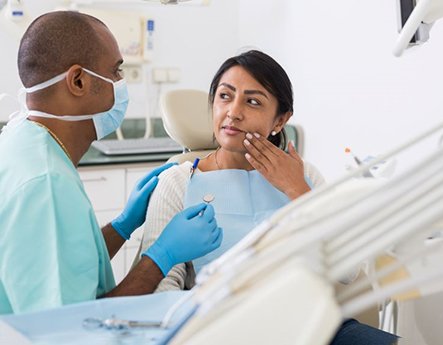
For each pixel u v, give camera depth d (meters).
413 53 2.35
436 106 2.28
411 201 0.57
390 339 1.31
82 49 1.41
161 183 1.69
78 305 0.90
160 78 3.42
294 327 0.55
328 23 2.82
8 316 0.85
